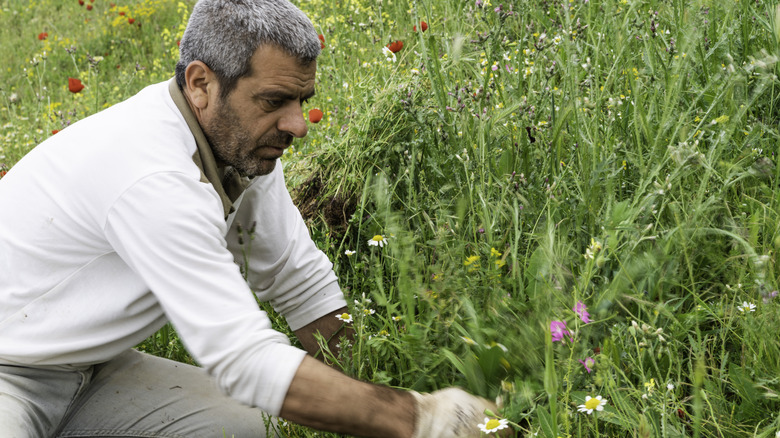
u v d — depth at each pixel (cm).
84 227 173
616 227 189
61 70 741
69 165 175
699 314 189
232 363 156
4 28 888
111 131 172
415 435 157
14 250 180
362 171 287
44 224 177
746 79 224
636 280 193
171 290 161
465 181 249
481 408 162
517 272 202
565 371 166
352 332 219
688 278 205
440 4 401
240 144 176
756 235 189
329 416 155
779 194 203
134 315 181
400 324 213
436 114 270
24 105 607
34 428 182
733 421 166
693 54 249
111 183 166
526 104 242
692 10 254
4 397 178
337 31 476
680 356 186
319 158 295
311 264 220
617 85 260
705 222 205
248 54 164
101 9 916
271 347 157
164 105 176
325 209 289
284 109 173
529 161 241
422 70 307
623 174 236
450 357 174
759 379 164
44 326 179
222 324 157
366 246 272
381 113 296
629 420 153
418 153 273
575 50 260
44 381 187
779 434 140
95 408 201
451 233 225
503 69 278
